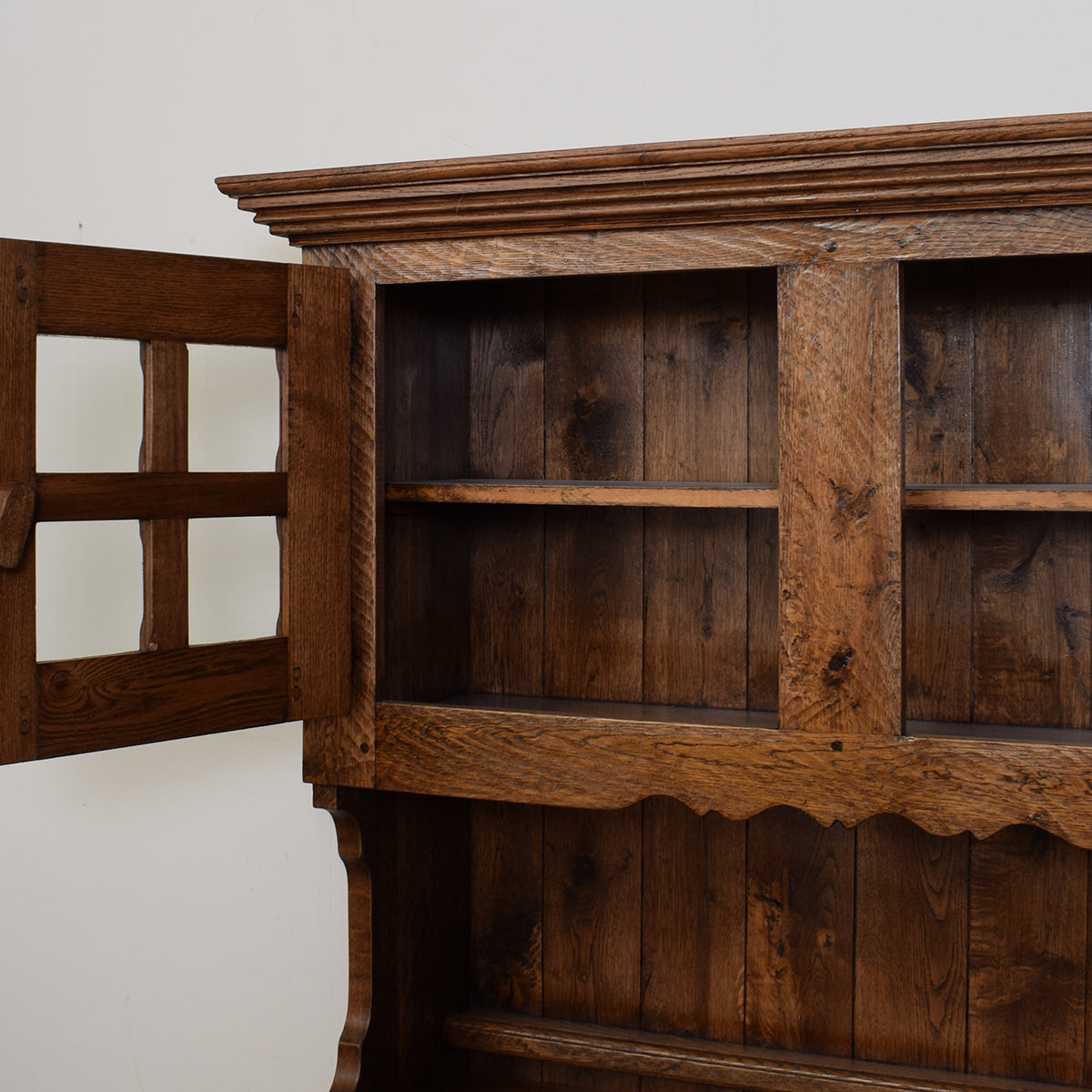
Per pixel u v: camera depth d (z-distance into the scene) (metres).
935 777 1.36
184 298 1.42
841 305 1.37
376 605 1.57
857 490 1.37
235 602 2.03
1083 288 1.57
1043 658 1.60
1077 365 1.57
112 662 1.38
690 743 1.45
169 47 2.04
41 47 2.10
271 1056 2.03
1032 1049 1.65
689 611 1.75
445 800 1.84
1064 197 1.29
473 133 1.90
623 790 1.48
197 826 2.05
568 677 1.81
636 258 1.44
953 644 1.63
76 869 2.12
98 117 2.07
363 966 1.65
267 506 1.49
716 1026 1.79
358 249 1.55
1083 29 1.64
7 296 1.29
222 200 2.01
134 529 2.04
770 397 1.70
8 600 1.30
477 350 1.84
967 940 1.68
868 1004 1.72
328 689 1.55
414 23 1.92
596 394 1.78
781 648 1.41
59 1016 2.14
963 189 1.31
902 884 1.70
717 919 1.78
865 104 1.73
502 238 1.49
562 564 1.81
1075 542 1.58
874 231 1.36
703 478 1.73
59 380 2.08
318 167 1.97
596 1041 1.79
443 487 1.56
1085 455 1.57
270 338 1.49
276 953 2.02
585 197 1.42
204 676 1.45
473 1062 1.92
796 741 1.41
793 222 1.38
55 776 2.12
